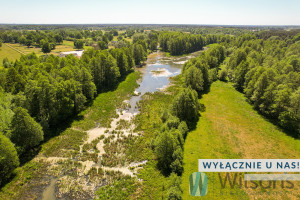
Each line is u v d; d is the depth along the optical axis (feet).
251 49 355.36
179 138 124.88
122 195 96.94
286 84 172.86
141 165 118.11
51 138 141.79
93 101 203.82
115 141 141.38
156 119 173.17
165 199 92.38
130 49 345.31
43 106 146.20
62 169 113.80
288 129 150.41
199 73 224.53
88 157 123.95
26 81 171.73
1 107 128.57
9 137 113.29
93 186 102.53
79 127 157.99
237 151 129.08
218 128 155.84
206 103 200.54
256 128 155.22
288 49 332.19
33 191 98.63
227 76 280.72
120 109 191.72
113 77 251.19
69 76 184.75
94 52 298.35
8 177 103.40
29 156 121.90
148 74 308.40
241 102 201.36
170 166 109.09
